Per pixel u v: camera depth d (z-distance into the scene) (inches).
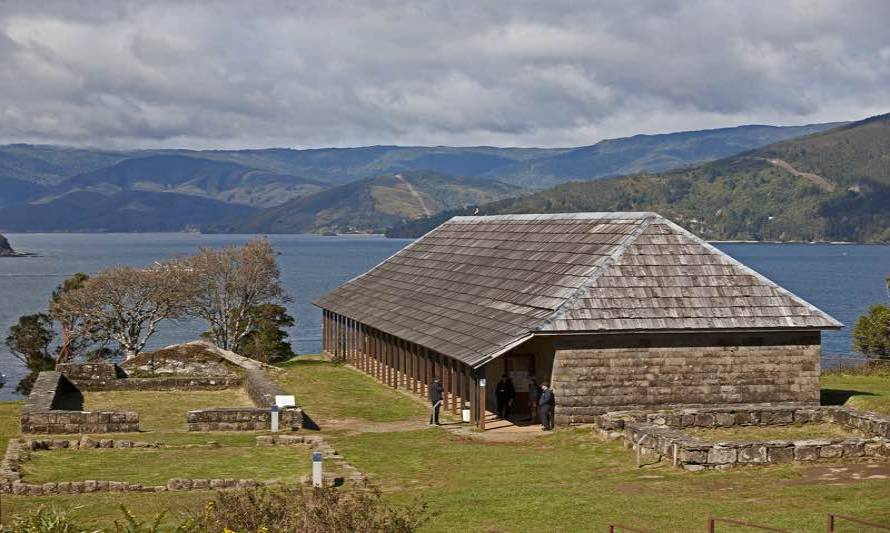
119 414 1419.8
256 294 3090.6
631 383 1524.4
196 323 4987.7
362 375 2279.8
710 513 883.4
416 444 1389.0
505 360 1684.3
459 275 2128.4
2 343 4158.5
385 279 2571.4
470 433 1496.1
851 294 6692.9
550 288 1646.2
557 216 2010.3
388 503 940.6
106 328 2997.0
